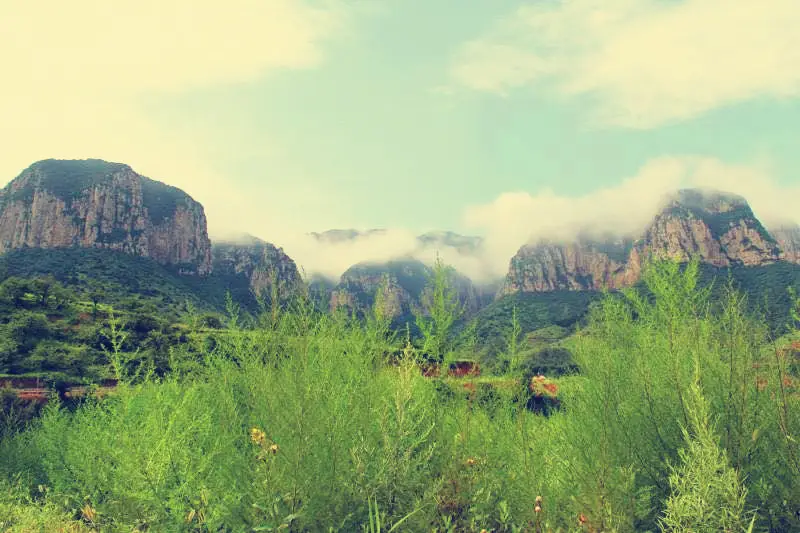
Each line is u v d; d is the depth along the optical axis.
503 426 6.05
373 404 5.66
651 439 5.43
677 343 5.39
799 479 4.35
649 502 4.90
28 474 10.19
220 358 6.70
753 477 4.65
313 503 4.65
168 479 5.54
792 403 4.70
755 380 5.00
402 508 4.85
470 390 6.14
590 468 4.84
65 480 8.59
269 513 4.44
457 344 6.27
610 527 4.43
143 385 7.90
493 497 5.54
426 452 5.41
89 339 20.95
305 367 5.37
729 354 5.05
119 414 7.24
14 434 12.49
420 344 6.23
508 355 6.22
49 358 21.50
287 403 5.14
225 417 6.08
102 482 6.75
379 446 5.34
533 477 5.27
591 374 5.97
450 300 6.39
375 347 6.39
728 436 4.76
